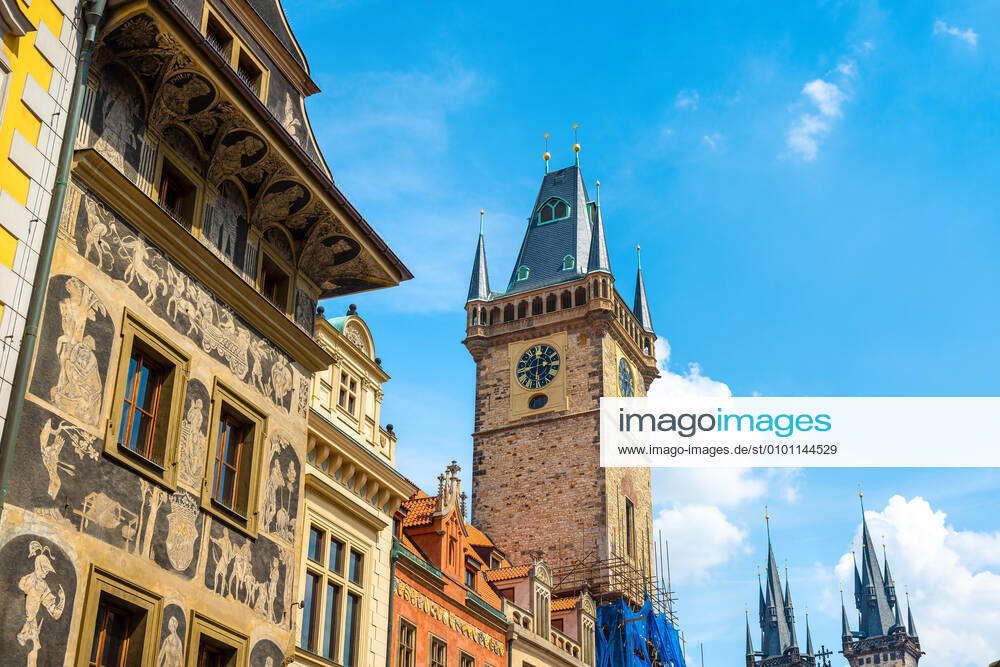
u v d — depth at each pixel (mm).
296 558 30156
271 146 29125
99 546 22609
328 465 35031
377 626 36719
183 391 26219
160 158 27250
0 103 21734
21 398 21016
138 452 24656
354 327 39375
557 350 86750
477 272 93250
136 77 26406
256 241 31047
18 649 20141
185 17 25391
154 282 25875
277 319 30766
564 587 77562
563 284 89062
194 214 28094
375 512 37625
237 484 28438
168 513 24922
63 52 23672
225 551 26859
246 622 27219
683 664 81500
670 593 84562
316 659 32250
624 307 91938
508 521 82312
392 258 34500
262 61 32406
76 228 23625
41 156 22672
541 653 55469
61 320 22656
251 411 29078
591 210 97000
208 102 27500
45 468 21562
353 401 38219
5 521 20375
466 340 89562
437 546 47938
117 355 24156
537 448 84000
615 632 73938
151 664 23453
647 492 88562
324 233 32906
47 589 21047
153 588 23938
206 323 27703
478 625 48750
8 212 21578
